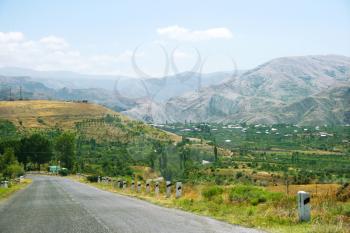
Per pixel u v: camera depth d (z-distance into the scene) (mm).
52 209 22109
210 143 117562
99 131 183500
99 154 140125
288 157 151125
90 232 13422
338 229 12016
